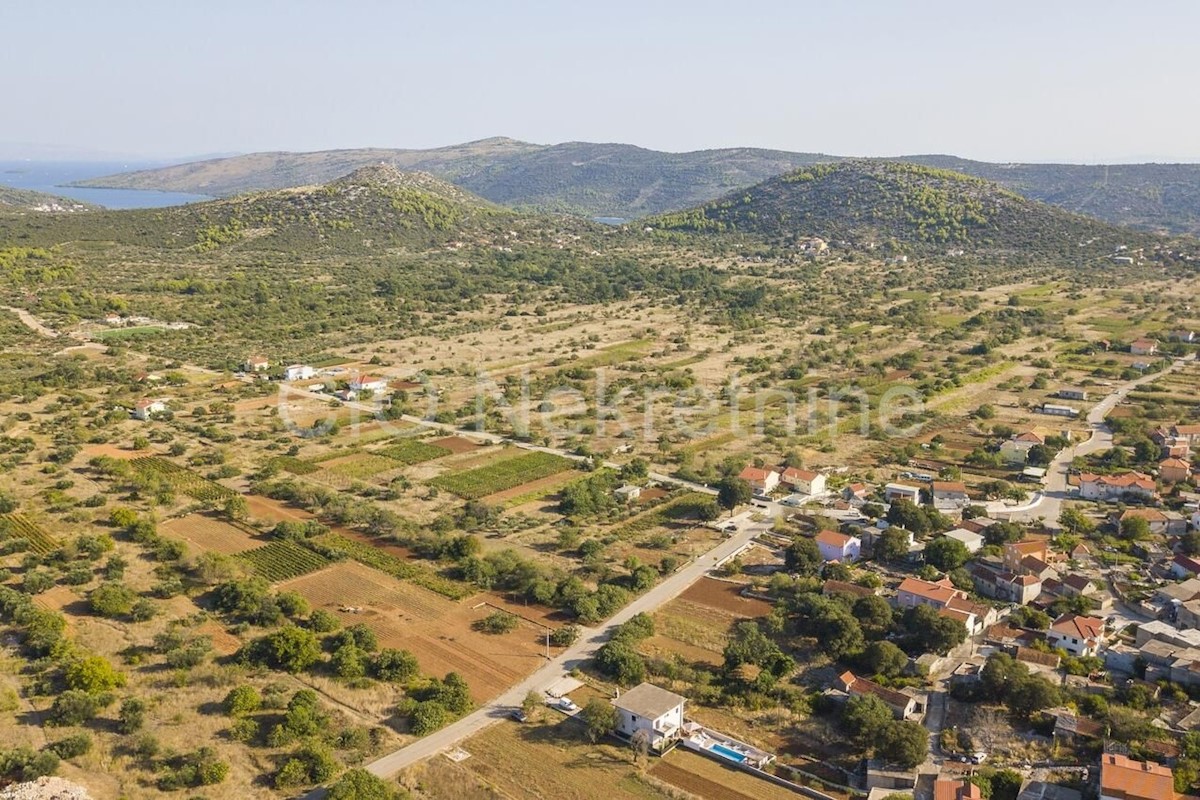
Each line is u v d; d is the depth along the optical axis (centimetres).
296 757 9344
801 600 12656
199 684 10750
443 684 10725
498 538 15375
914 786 9056
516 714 10306
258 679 10950
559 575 13750
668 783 9169
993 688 10419
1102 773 8731
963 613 12094
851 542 14450
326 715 10069
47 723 9894
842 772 9394
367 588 13450
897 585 13538
